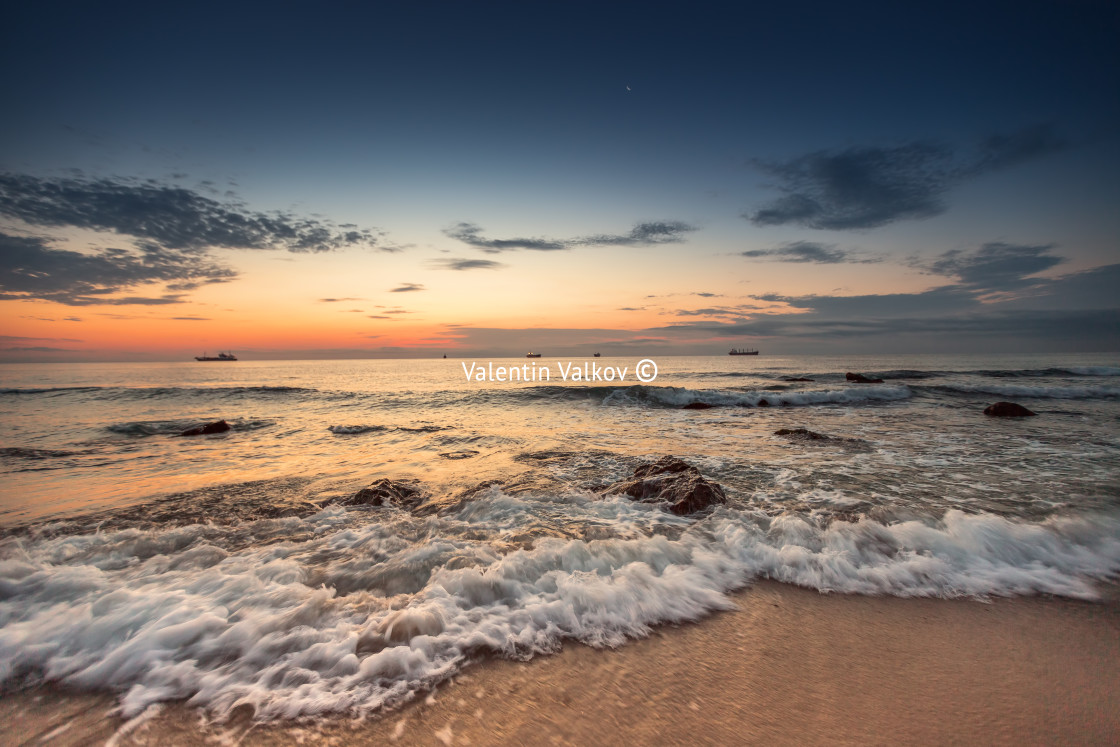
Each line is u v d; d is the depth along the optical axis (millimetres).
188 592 4152
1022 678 3158
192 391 25938
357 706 2881
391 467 9359
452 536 5520
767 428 14125
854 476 8055
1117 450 10188
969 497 6773
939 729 2701
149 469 9344
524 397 22562
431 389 27875
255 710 2850
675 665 3291
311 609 3855
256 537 5617
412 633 3543
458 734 2668
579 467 9086
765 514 6086
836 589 4359
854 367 53688
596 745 2588
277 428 14805
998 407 16328
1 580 4305
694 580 4441
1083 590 4305
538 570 4477
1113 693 3004
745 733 2672
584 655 3391
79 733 2666
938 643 3564
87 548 5242
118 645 3432
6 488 7902
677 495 6586
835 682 3121
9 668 3193
